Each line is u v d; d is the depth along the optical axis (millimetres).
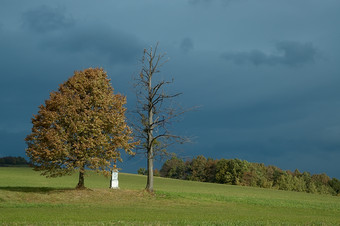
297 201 44812
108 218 19891
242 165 111938
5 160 118375
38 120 35406
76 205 29203
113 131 36406
